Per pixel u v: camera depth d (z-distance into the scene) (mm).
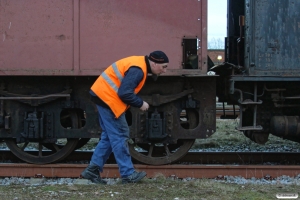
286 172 5617
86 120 5715
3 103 5672
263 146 8180
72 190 4762
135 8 5395
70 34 5406
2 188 4906
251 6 5734
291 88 5922
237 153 6695
